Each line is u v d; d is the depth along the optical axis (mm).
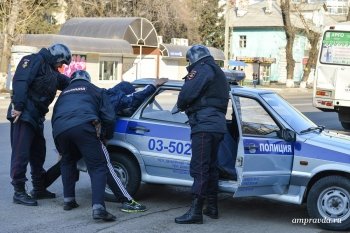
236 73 8008
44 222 6453
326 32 17703
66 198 6992
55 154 11570
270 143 6539
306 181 6555
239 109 6887
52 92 7129
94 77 40281
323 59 17766
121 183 6980
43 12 44125
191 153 6691
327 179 6473
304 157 6559
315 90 18000
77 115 6492
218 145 6504
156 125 7156
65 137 6531
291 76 52750
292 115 7145
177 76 49969
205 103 6355
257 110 6883
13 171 7137
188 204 7535
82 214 6840
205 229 6363
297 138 6641
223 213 7172
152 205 7422
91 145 6480
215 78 6363
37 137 7352
